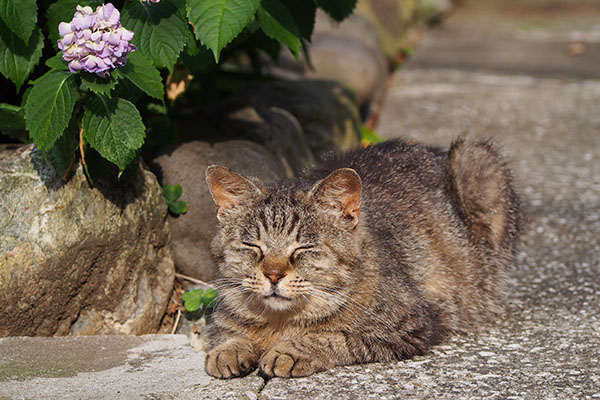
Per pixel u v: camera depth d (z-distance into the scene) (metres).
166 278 1.51
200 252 1.54
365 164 1.56
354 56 2.57
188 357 1.39
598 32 4.58
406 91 3.04
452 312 1.49
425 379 1.35
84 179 1.42
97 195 1.43
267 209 1.38
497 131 2.51
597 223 1.84
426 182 1.56
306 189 1.40
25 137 1.44
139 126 1.37
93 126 1.36
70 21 1.38
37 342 1.40
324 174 1.54
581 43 4.11
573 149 2.33
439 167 1.60
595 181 2.04
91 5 1.38
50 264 1.40
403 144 1.63
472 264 1.55
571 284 1.62
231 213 1.40
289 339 1.38
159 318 1.50
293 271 1.36
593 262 1.69
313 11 1.56
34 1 1.35
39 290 1.40
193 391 1.32
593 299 1.57
